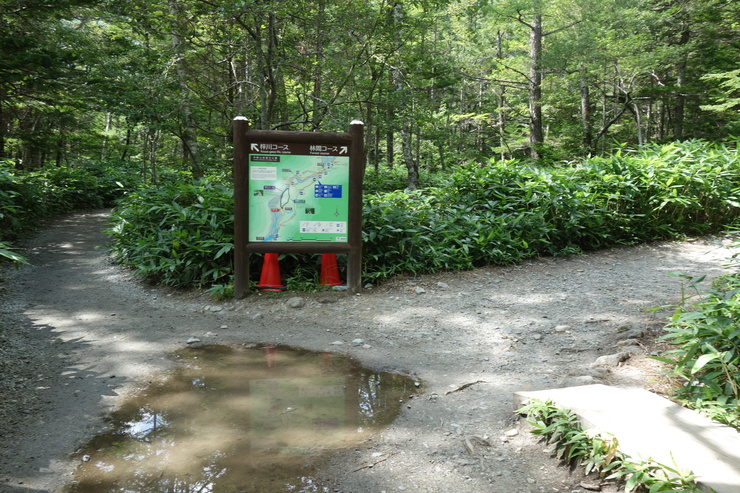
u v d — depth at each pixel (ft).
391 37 35.78
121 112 34.12
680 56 73.00
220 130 43.60
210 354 15.03
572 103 82.69
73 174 54.49
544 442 9.49
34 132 53.42
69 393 12.23
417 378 13.21
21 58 39.68
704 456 7.75
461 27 99.86
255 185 20.12
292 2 31.07
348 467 8.96
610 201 28.58
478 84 104.27
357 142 20.35
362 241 22.17
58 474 8.82
